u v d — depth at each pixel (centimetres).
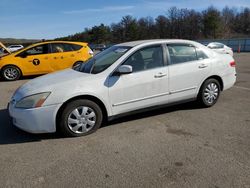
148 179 347
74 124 480
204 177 348
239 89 834
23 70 1166
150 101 543
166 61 560
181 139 464
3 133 514
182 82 577
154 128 516
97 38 9588
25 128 469
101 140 468
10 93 879
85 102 480
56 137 486
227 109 620
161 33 8619
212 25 7350
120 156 409
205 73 607
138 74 524
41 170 377
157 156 406
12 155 425
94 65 540
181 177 350
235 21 8325
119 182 343
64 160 403
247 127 511
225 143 444
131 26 8769
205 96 621
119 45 588
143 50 540
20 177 361
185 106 644
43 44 1189
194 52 603
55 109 464
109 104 502
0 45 1518
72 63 1210
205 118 563
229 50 2027
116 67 509
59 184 343
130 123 545
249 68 1361
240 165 374
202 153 411
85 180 350
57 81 489
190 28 8206
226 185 331
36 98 459
